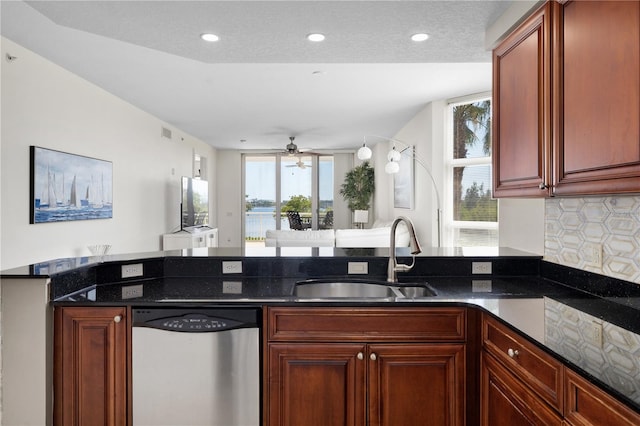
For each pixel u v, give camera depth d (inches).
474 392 69.6
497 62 80.8
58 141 154.7
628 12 46.4
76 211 165.2
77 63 151.6
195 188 282.2
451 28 90.8
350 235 183.8
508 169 75.9
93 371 69.6
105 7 81.3
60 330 69.3
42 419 67.6
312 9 82.0
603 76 50.7
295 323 69.9
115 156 198.7
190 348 69.6
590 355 44.6
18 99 134.1
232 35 94.7
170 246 247.6
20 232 135.7
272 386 69.6
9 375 67.4
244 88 184.4
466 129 195.2
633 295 64.4
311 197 387.9
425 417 69.7
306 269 94.3
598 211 72.9
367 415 69.4
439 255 95.2
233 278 92.5
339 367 69.7
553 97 61.4
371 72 161.3
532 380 51.5
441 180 202.4
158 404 69.7
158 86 181.3
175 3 79.6
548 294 75.6
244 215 390.6
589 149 53.5
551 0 61.7
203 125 269.4
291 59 110.7
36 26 119.6
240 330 69.7
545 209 90.4
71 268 75.4
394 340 69.4
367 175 338.6
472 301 70.0
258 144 350.0
